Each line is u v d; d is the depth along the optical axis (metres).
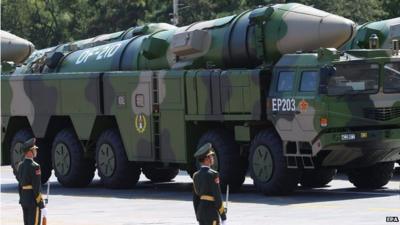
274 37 43.59
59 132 52.69
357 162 42.78
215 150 44.72
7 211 42.81
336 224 34.03
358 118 41.25
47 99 52.62
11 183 57.38
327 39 43.03
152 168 51.66
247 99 43.25
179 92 46.03
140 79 47.78
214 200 27.62
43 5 125.81
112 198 46.03
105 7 117.38
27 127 55.03
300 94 41.59
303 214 36.97
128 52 50.19
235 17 45.69
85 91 50.56
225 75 44.00
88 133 50.69
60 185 54.22
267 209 38.78
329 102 40.91
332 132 41.12
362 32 53.34
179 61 47.28
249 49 44.31
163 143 47.09
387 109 41.81
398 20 52.94
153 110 47.34
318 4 92.75
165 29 51.44
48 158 54.06
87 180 52.09
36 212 32.34
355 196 42.41
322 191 45.09
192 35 46.16
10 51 58.81
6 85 54.78
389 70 41.91
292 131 41.84
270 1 91.25
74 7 124.88
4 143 55.44
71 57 53.69
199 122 46.00
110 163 49.78
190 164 46.72
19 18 126.19
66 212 41.25
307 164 42.06
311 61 41.50
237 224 35.09
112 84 49.22
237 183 44.81
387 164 45.28
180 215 38.72
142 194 47.50
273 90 42.59
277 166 42.25
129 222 37.12
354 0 94.44
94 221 37.94
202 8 104.25
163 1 114.44
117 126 50.28
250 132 43.91
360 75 41.44
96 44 54.56
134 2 115.31
